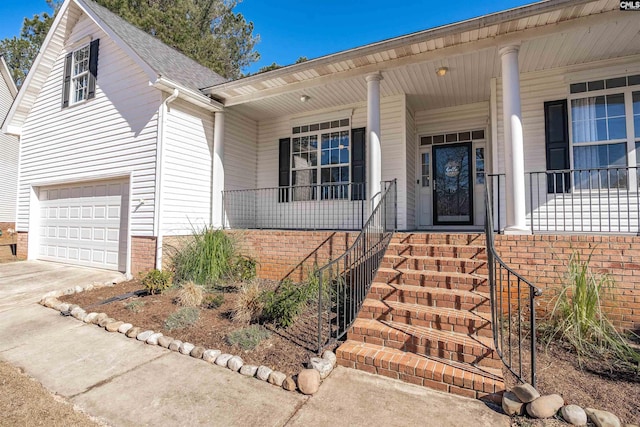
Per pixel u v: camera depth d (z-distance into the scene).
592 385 2.75
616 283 3.85
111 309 4.81
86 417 2.46
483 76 5.92
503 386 2.63
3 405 2.58
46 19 17.97
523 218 4.63
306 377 2.80
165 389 2.85
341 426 2.35
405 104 6.76
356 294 4.16
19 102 9.15
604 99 5.36
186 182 6.95
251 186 8.53
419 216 7.69
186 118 6.98
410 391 2.82
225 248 6.17
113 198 7.48
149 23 14.69
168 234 6.56
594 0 3.93
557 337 3.60
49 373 3.12
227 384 2.93
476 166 7.29
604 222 5.29
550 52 5.11
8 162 15.41
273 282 6.04
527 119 5.80
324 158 7.86
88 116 7.89
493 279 3.48
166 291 5.52
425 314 3.53
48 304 5.10
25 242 9.23
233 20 19.52
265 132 8.70
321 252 5.83
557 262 4.09
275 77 6.26
